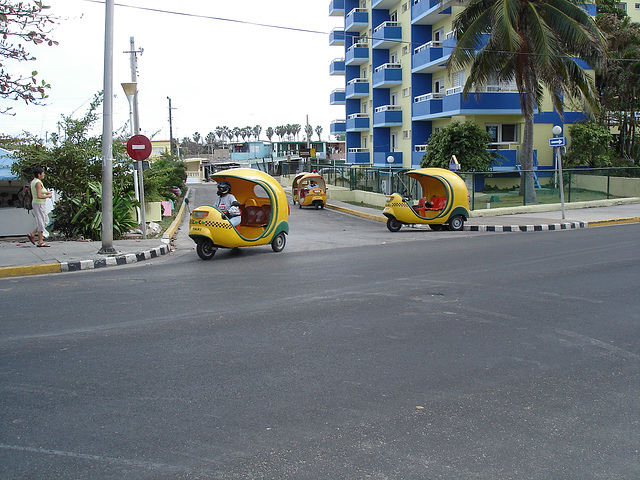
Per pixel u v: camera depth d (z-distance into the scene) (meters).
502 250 12.82
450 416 4.29
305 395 4.68
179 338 6.26
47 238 15.06
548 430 4.07
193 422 4.20
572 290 8.53
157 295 8.49
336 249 14.04
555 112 29.84
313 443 3.87
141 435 4.00
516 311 7.34
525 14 22.06
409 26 35.03
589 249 12.66
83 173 16.12
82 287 9.20
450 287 8.81
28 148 15.52
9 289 9.08
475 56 22.77
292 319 7.02
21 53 9.28
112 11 12.10
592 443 3.89
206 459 3.66
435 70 33.09
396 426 4.12
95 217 14.78
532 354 5.70
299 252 13.61
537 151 29.92
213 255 12.93
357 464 3.59
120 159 18.19
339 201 32.72
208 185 57.19
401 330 6.52
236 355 5.68
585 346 5.95
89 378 5.08
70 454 3.73
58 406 4.49
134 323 6.88
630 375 5.15
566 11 22.55
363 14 41.78
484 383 4.95
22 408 4.46
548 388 4.85
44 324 6.87
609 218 20.03
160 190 24.58
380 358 5.58
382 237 16.92
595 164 29.06
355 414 4.32
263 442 3.88
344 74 47.41
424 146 32.91
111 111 12.21
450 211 18.30
